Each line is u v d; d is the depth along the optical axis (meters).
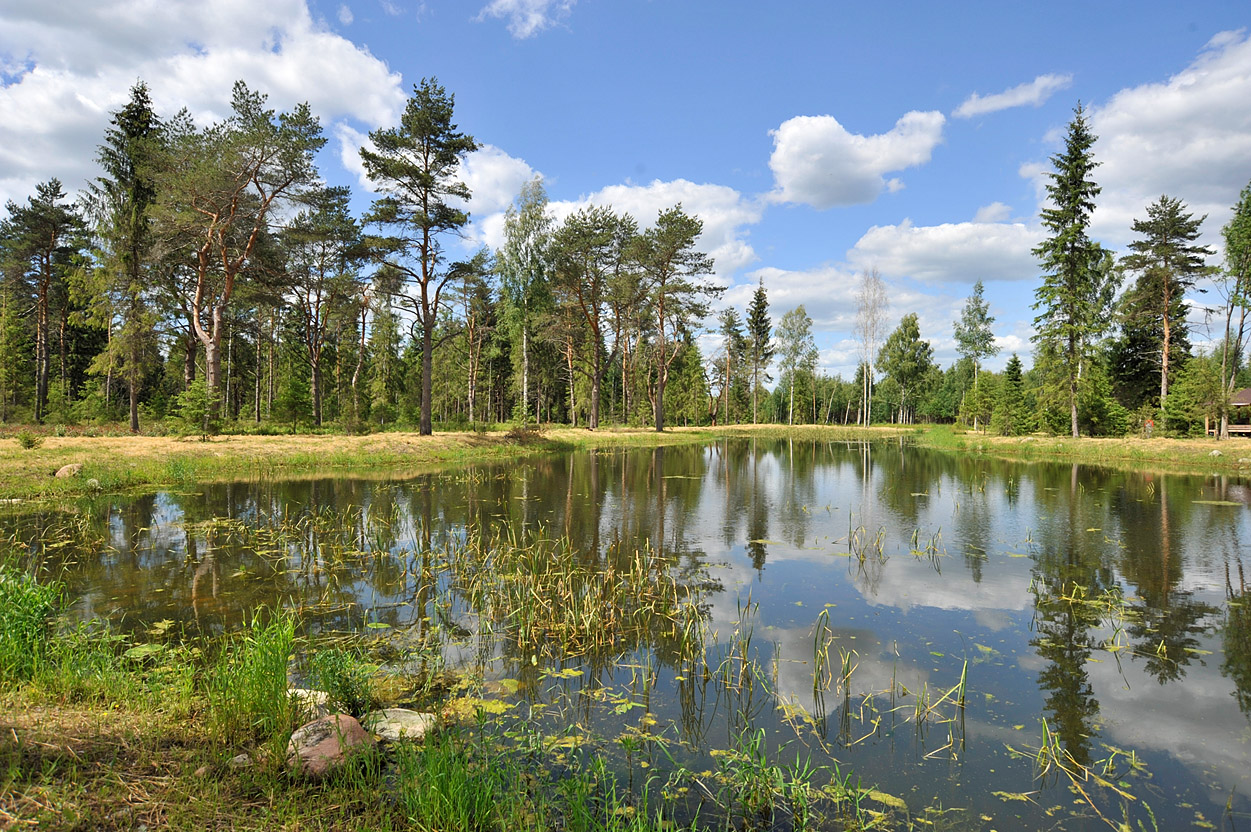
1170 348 34.81
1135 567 8.98
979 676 5.45
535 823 3.20
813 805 3.58
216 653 5.40
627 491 16.58
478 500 14.53
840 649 6.04
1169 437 30.23
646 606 7.26
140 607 6.78
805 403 74.75
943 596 7.70
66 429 26.03
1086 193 30.53
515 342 43.44
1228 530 11.41
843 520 12.71
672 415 62.66
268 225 24.97
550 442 30.16
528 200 38.44
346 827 2.96
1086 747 4.28
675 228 35.56
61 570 8.23
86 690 4.15
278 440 22.64
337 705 4.13
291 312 37.59
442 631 6.31
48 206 35.12
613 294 35.75
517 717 4.59
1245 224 32.38
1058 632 6.49
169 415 26.83
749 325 63.19
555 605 7.20
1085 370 30.97
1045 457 28.19
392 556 9.20
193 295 28.27
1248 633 6.44
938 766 4.03
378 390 40.06
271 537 10.23
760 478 19.95
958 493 16.58
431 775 3.26
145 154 23.89
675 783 3.75
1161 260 32.34
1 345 37.03
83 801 2.80
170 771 3.24
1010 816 3.48
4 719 3.49
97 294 26.94
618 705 4.83
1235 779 3.89
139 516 11.84
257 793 3.16
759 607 7.29
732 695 5.04
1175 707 4.88
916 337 63.94
